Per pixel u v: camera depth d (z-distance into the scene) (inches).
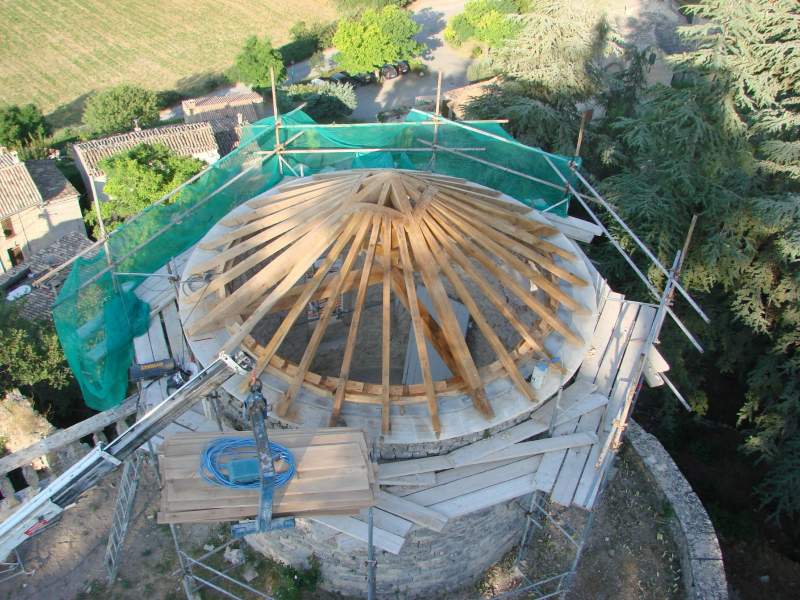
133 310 623.2
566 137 1029.8
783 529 808.9
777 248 797.9
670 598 547.2
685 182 799.7
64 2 2591.0
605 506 607.2
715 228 823.1
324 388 503.2
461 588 567.5
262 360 501.0
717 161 821.2
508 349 657.6
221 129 1616.6
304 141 820.0
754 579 746.2
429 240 525.7
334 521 461.1
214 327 535.2
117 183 1288.1
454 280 523.5
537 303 548.1
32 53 2260.1
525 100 1036.5
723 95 838.5
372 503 400.5
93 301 604.1
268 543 541.0
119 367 610.2
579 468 506.3
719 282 882.8
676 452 880.9
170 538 556.4
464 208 557.6
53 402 896.3
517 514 555.5
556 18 1083.9
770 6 891.4
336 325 748.6
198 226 726.5
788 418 781.9
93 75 2143.2
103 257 649.6
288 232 550.0
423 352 499.2
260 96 1772.9
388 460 502.0
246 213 633.0
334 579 542.3
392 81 2052.2
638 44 1907.0
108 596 519.2
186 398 387.2
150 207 681.0
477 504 482.0
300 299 513.7
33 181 1369.3
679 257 522.9
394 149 788.6
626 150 1021.2
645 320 605.3
